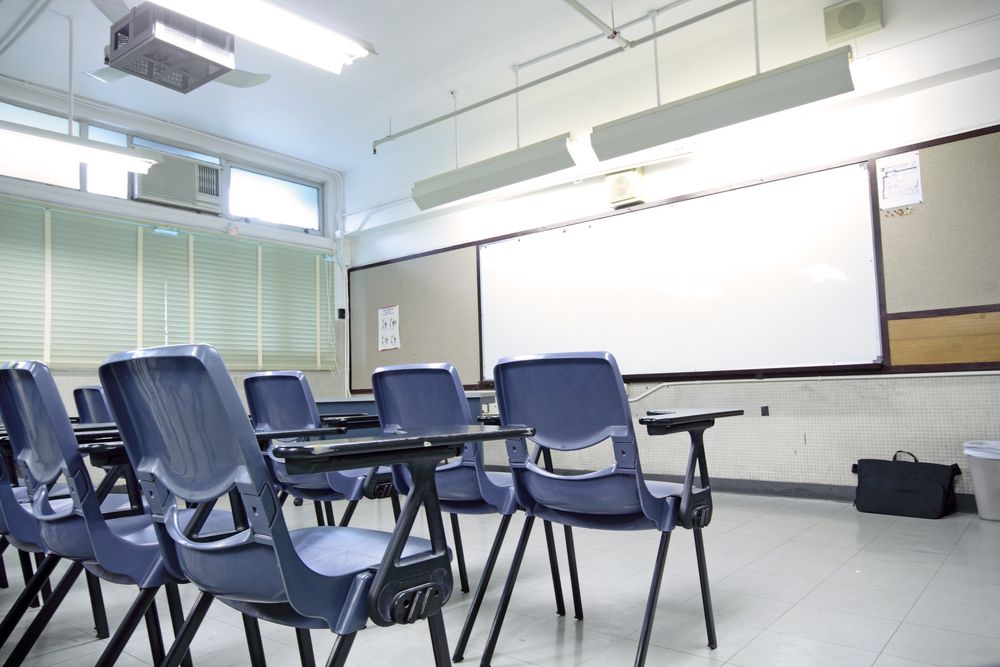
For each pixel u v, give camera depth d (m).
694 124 4.20
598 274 5.32
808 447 4.29
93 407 3.23
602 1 4.27
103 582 2.75
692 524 1.71
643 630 1.60
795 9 4.39
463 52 4.86
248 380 2.72
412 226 6.76
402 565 1.01
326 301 7.13
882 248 4.04
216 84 5.22
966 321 3.74
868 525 3.45
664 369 4.93
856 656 1.76
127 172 5.66
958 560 2.71
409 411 2.10
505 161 5.16
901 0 3.99
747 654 1.79
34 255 5.06
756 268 4.52
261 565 0.95
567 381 1.66
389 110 5.79
